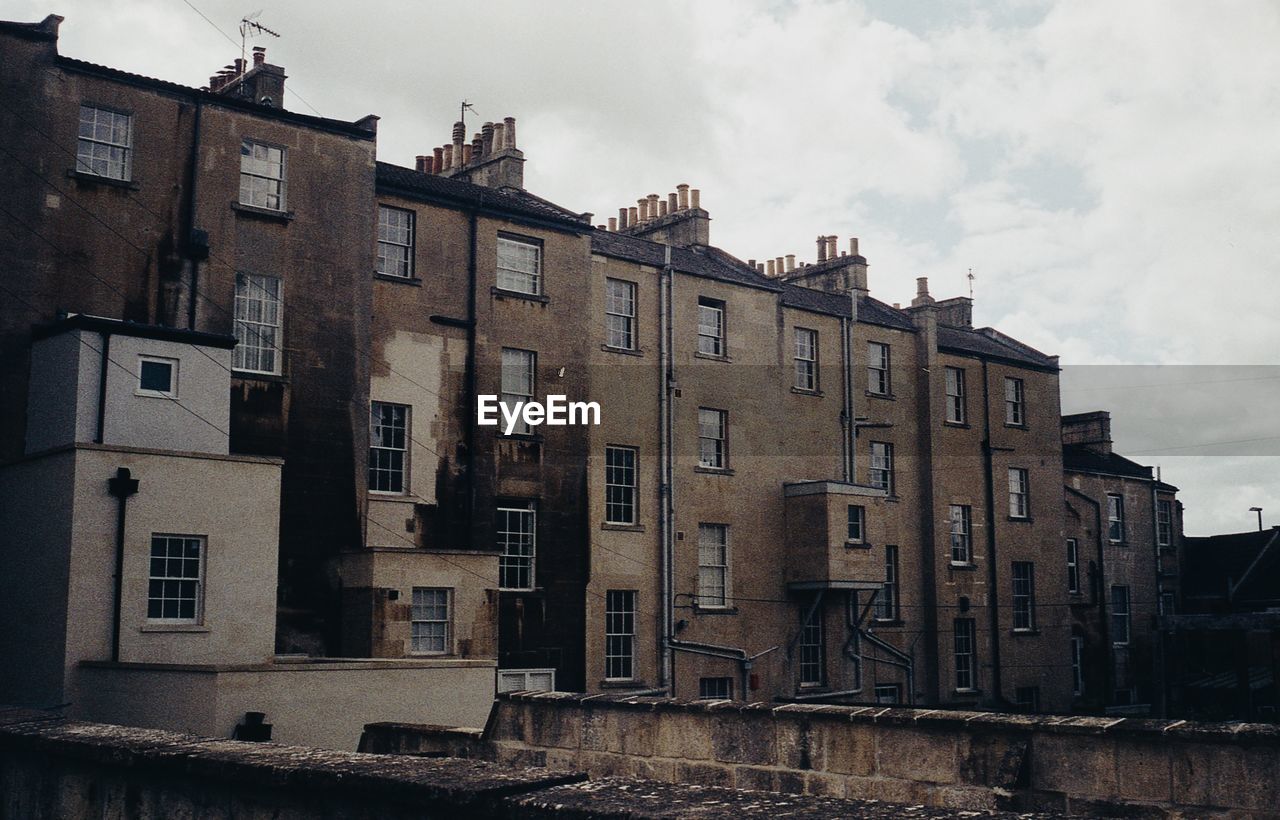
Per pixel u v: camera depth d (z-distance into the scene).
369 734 15.48
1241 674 36.28
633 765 12.43
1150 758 9.12
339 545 27.00
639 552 34.38
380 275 29.47
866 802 5.12
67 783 8.60
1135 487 53.91
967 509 45.09
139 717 19.03
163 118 25.91
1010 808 9.67
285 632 25.78
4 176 23.73
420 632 27.14
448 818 5.75
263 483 22.80
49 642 20.44
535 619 31.36
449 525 29.98
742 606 36.75
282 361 26.77
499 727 13.89
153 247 25.36
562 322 33.19
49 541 20.89
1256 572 53.31
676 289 36.72
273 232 27.14
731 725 11.64
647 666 34.06
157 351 22.98
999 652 44.56
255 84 30.50
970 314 53.03
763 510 38.00
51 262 24.05
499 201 32.12
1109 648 50.19
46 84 24.42
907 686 41.44
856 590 39.38
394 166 32.28
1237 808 8.66
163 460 21.45
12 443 23.17
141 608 20.88
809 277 47.22
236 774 6.87
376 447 29.12
